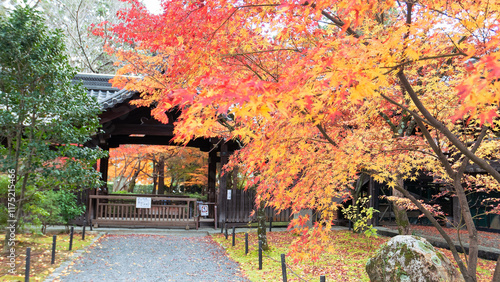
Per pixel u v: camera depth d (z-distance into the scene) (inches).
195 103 85.8
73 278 270.5
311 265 324.8
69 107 318.0
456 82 185.0
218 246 442.6
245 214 607.2
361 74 99.0
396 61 113.6
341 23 138.1
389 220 613.3
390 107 245.6
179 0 171.6
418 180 587.8
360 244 420.5
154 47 249.9
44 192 395.9
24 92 310.7
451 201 588.7
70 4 920.9
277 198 175.6
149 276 291.3
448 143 225.6
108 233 510.9
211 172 700.7
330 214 179.3
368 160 170.6
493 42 86.7
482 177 268.2
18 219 336.2
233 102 83.7
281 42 178.2
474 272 175.5
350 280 275.3
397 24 139.3
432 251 248.4
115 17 956.6
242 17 170.4
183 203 695.1
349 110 240.7
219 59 185.2
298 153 163.2
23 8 290.5
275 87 95.7
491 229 507.2
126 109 485.4
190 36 177.3
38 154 301.3
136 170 971.9
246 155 201.2
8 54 281.3
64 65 326.3
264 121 146.8
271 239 477.7
